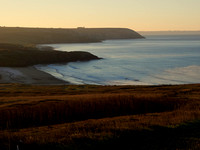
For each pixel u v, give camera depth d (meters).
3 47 177.50
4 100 35.06
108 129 15.61
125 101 29.50
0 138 14.74
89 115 25.61
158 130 15.59
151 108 27.86
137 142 14.05
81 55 149.38
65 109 26.95
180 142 13.76
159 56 155.50
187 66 106.31
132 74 91.25
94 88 53.56
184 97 33.25
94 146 13.50
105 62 134.00
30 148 13.28
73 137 14.24
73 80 80.94
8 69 106.81
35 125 22.42
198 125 16.39
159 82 75.56
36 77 85.56
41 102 30.61
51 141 13.84
